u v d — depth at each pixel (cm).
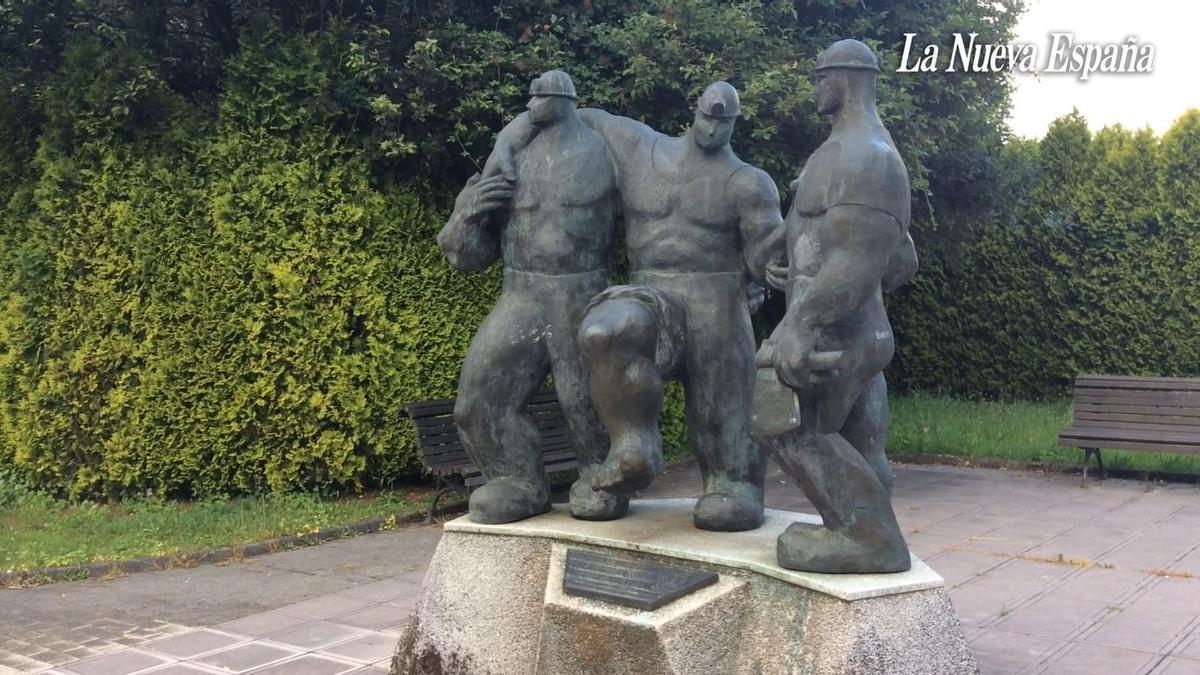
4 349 812
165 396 765
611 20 821
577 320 395
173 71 862
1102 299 1234
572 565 357
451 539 392
